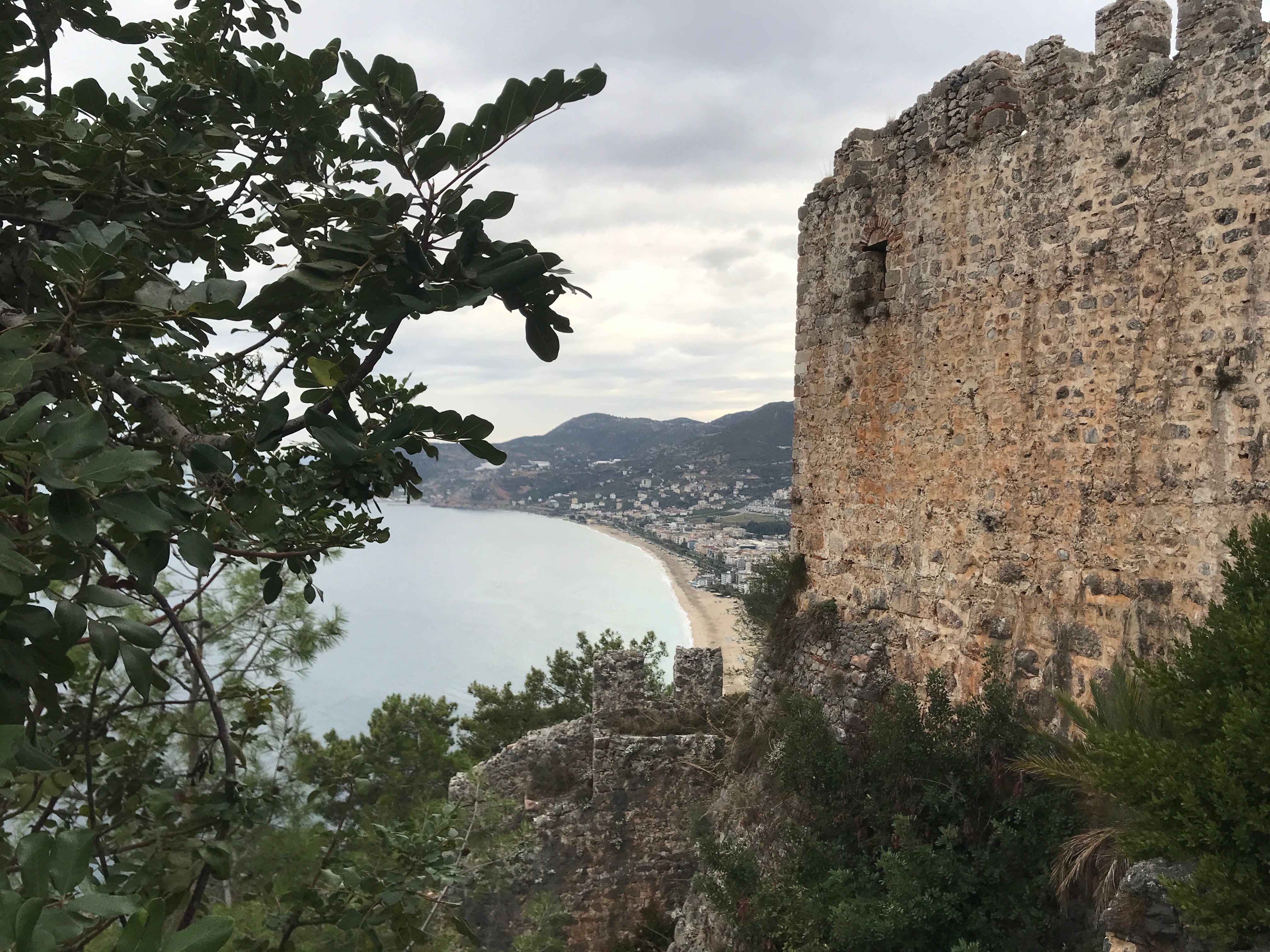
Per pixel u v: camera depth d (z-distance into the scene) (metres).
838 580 10.75
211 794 3.87
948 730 8.12
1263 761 4.45
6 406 1.77
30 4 3.31
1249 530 6.22
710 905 10.09
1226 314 6.73
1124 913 4.78
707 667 17.62
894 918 6.73
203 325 2.64
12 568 1.69
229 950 3.94
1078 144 7.87
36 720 2.10
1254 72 6.57
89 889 2.37
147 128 3.32
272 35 3.79
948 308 9.19
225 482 2.60
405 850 4.69
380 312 2.60
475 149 2.64
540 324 2.85
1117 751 5.03
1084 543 7.73
